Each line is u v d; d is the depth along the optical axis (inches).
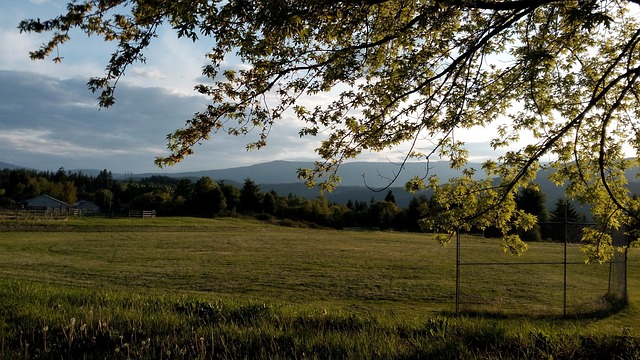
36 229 2017.7
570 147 313.4
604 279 911.0
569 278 914.1
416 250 1533.0
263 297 663.8
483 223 289.7
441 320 267.1
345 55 268.1
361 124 289.7
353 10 254.8
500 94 295.6
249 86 275.1
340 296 693.3
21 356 179.3
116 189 5649.6
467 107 296.0
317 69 275.4
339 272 959.6
